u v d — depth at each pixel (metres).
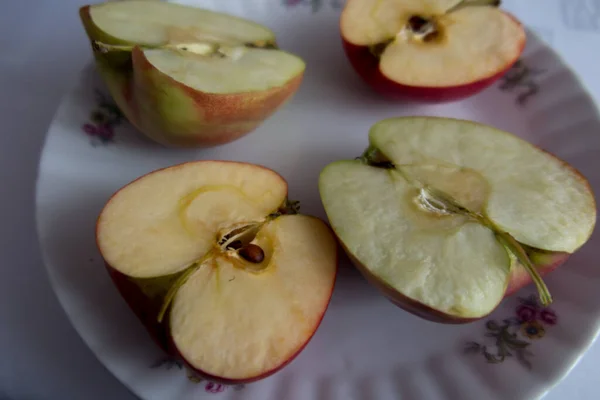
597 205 0.25
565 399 0.26
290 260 0.23
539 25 0.31
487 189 0.24
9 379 0.25
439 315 0.22
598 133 0.26
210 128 0.24
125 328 0.23
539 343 0.24
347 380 0.24
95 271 0.24
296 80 0.25
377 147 0.24
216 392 0.23
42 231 0.24
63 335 0.26
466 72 0.26
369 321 0.25
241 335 0.22
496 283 0.22
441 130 0.25
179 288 0.22
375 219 0.23
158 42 0.24
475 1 0.27
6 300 0.26
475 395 0.23
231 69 0.24
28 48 0.30
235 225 0.23
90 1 0.31
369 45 0.26
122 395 0.25
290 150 0.27
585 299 0.24
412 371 0.24
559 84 0.27
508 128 0.28
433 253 0.23
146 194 0.23
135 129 0.26
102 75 0.24
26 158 0.28
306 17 0.29
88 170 0.26
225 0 0.28
